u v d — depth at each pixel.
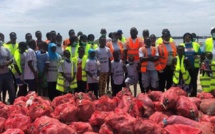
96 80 10.70
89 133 5.20
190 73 10.85
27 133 5.55
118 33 12.18
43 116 5.61
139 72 10.95
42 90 10.78
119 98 6.98
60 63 10.32
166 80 11.38
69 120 5.80
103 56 10.80
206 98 7.12
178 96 6.14
